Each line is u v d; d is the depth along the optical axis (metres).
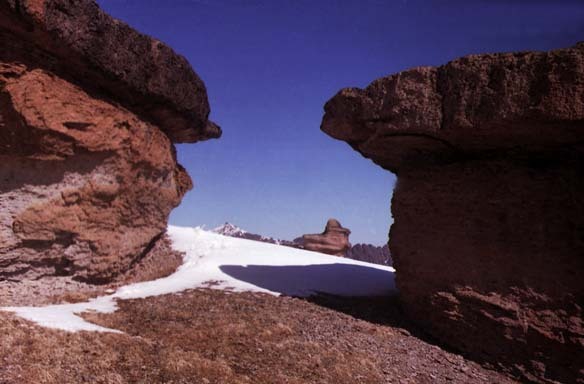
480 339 11.56
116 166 16.02
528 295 10.91
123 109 16.25
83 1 13.35
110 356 8.52
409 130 12.52
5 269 13.38
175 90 17.83
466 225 12.45
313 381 8.92
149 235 19.62
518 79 10.39
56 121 13.62
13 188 13.56
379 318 14.42
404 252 14.44
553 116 9.78
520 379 10.53
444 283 12.77
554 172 11.18
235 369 8.98
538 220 11.10
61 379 7.25
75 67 14.23
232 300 15.17
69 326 9.96
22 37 12.72
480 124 11.00
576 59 9.62
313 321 13.38
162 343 9.96
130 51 15.44
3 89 12.62
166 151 19.41
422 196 13.91
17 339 8.47
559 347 10.09
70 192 14.73
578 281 10.29
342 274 21.53
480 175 12.41
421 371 10.55
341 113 14.37
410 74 12.55
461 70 11.49
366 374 9.78
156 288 16.75
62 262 14.97
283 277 19.80
